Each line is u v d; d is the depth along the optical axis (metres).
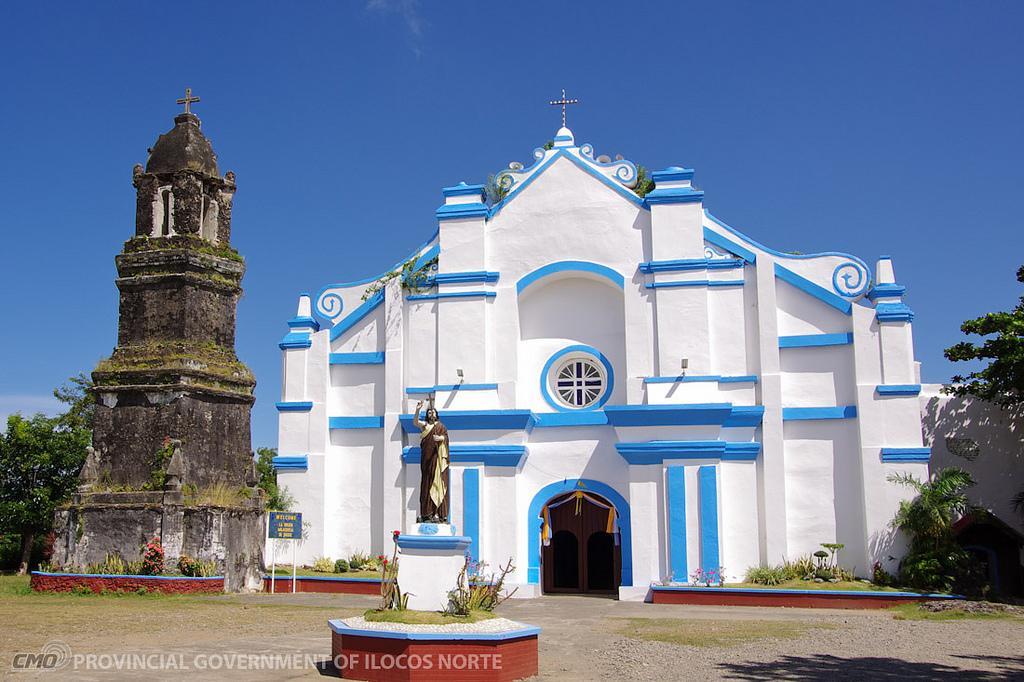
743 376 25.33
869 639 16.19
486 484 25.75
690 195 26.19
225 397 25.33
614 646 15.37
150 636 15.58
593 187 27.14
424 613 12.71
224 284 26.11
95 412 24.75
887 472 24.06
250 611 19.89
